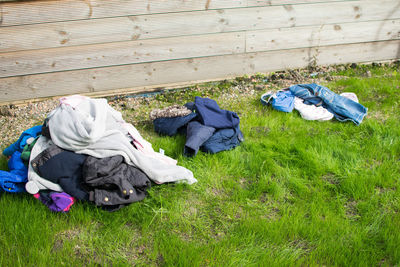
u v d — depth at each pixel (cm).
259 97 512
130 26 486
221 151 388
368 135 429
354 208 326
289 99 477
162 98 511
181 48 519
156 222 305
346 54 611
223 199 332
